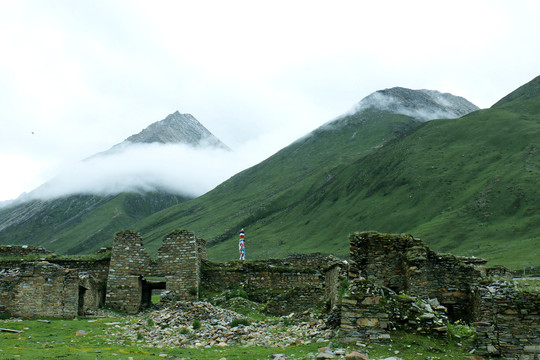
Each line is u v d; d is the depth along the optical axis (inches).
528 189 7421.3
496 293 840.3
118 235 1752.0
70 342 974.4
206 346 943.7
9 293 1352.1
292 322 1195.9
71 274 1402.6
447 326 879.1
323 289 1530.5
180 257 1716.3
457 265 1121.4
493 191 7765.8
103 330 1131.9
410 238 1147.3
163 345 965.2
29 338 1010.1
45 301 1363.2
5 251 1873.8
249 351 860.0
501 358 790.5
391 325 845.8
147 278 1908.2
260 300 1743.4
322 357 760.3
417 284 1079.6
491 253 5516.7
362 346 812.0
